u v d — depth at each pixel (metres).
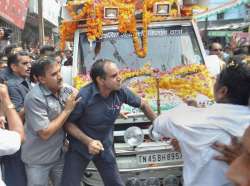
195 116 2.55
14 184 4.37
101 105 4.21
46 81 4.26
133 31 6.32
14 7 13.79
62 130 4.39
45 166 4.45
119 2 6.46
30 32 24.06
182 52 6.41
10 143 2.90
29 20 21.72
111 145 4.41
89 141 4.07
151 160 4.96
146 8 6.37
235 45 11.59
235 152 2.14
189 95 5.68
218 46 9.34
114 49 6.40
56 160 4.45
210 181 2.40
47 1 20.78
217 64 6.37
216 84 2.62
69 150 4.30
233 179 1.86
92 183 5.02
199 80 5.83
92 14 6.29
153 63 6.31
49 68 4.24
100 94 4.19
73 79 6.07
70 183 4.24
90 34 6.30
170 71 5.97
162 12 6.40
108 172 4.38
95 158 4.35
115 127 5.27
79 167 4.26
